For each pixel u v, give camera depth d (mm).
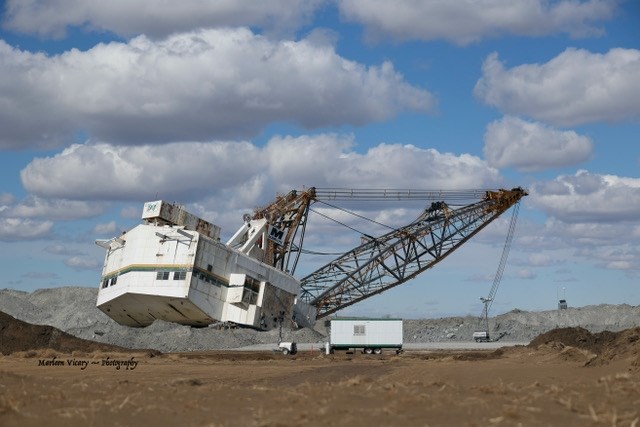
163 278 108938
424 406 20750
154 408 22406
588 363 43438
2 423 19703
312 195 131375
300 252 131125
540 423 18016
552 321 181375
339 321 93250
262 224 125875
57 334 89062
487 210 131500
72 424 19766
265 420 19203
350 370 54031
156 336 105688
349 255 133625
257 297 116250
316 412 19891
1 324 88438
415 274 132625
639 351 39375
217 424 19562
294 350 90188
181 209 116000
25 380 31188
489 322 156375
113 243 118812
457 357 72125
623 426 17609
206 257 110500
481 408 20266
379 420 18672
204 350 101500
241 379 50031
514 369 44219
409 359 74500
